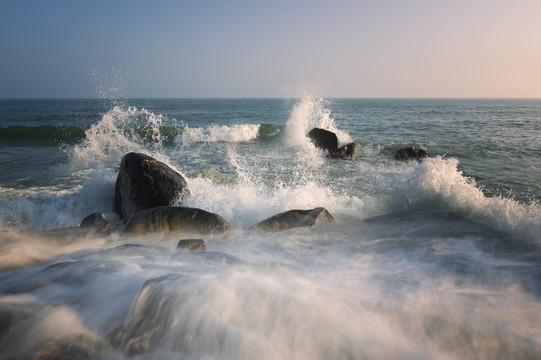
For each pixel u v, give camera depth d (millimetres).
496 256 4066
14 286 3074
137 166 6016
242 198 6520
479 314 2693
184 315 2504
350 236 4840
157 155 11688
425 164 7449
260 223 5094
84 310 2701
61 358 2137
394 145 14266
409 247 4387
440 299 2926
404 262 3846
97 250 4219
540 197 7391
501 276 3467
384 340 2381
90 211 6844
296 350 2316
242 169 10438
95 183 7211
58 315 2572
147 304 2564
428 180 6789
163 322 2480
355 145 12781
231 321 2494
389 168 10516
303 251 4199
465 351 2289
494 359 2230
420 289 3113
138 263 3525
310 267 3633
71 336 2357
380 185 7973
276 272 3369
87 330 2449
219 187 7074
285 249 4262
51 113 46156
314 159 12141
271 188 7949
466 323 2551
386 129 22969
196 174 8711
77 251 4160
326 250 4242
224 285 2865
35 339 2314
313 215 5375
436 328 2475
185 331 2428
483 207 5965
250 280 3051
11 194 7469
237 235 4773
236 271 3299
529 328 2527
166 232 4785
